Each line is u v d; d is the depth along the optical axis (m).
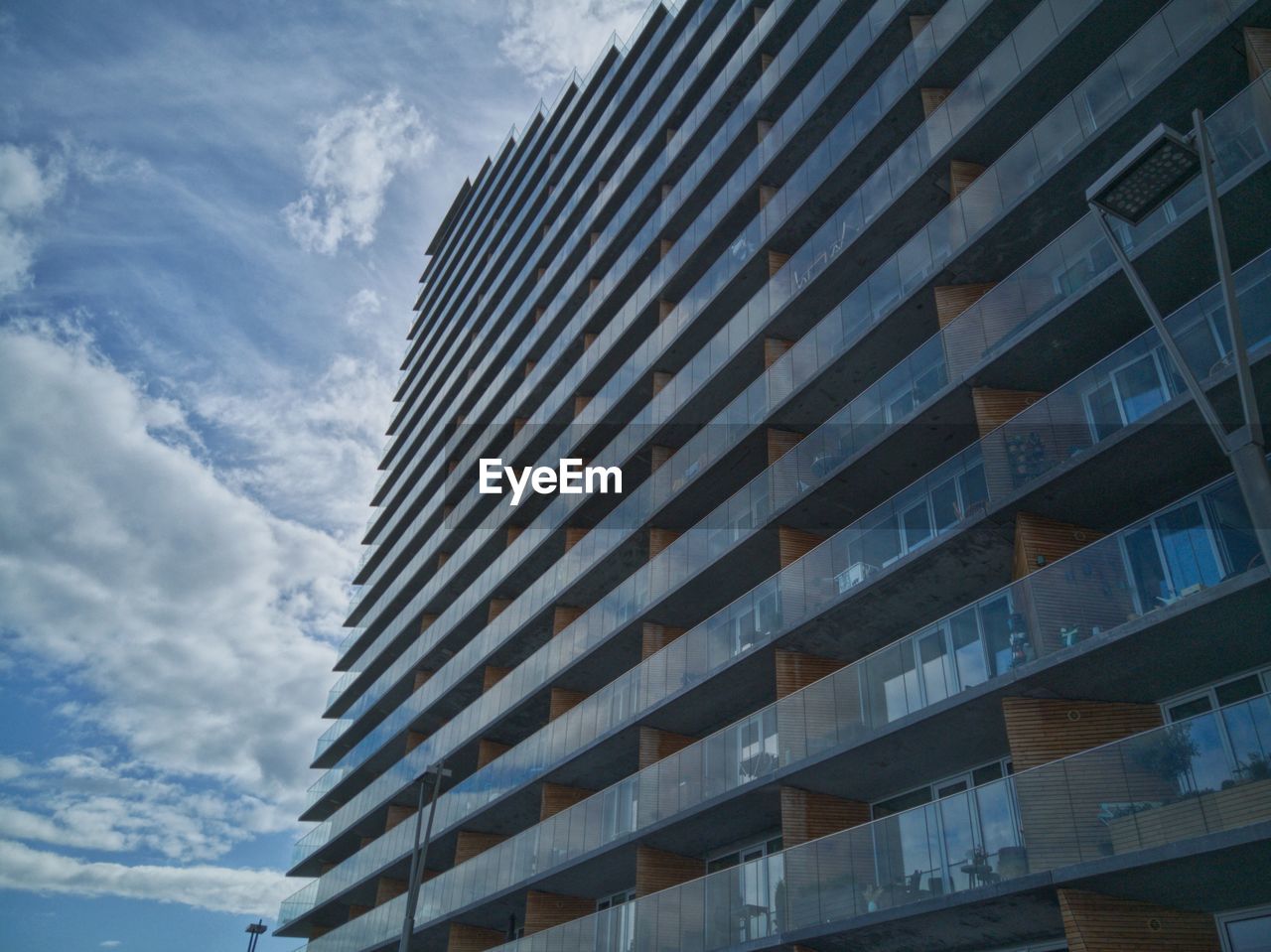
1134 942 13.18
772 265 28.22
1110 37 19.73
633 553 30.11
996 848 14.39
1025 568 16.52
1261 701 11.86
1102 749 13.43
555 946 24.03
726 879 19.45
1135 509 16.73
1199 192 15.91
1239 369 8.47
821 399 23.86
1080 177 18.55
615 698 26.75
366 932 36.53
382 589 57.94
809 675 21.17
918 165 22.98
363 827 44.19
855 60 27.78
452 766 37.16
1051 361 18.17
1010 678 15.43
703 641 24.17
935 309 21.33
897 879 15.77
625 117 50.88
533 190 63.81
